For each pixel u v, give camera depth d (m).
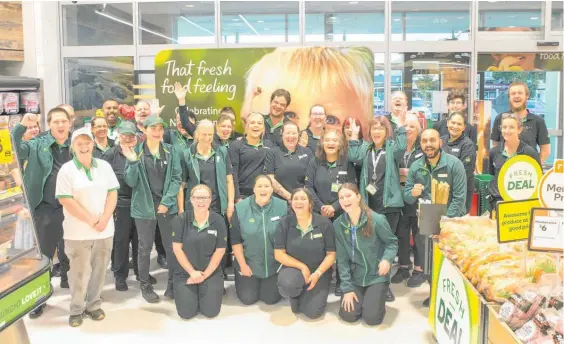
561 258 2.63
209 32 7.11
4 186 2.94
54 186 4.38
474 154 4.76
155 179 4.30
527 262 2.73
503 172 2.99
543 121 4.95
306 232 3.97
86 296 4.00
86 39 7.21
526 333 2.33
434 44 6.84
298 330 3.77
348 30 6.95
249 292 4.27
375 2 6.86
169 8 7.11
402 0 6.82
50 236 4.41
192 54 5.30
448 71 6.89
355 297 3.87
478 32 6.80
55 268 5.06
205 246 3.99
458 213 4.23
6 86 3.99
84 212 3.74
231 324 3.89
